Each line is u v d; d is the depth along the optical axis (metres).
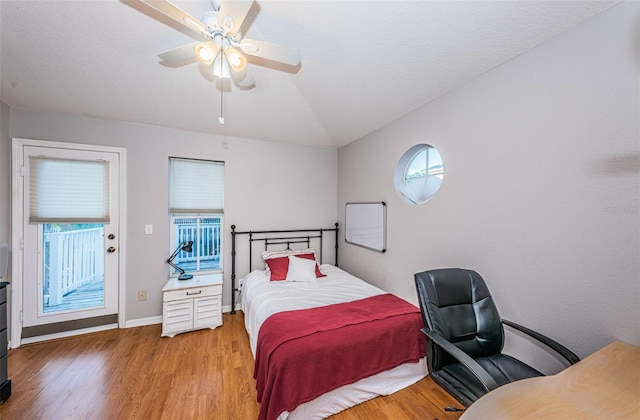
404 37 1.50
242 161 3.37
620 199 1.18
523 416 0.76
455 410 1.55
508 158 1.64
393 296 2.38
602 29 1.23
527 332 1.39
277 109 2.56
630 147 1.15
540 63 1.47
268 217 3.52
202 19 1.19
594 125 1.26
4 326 1.69
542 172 1.46
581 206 1.31
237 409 1.62
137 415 1.57
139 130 2.84
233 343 2.46
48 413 1.57
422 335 1.87
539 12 1.25
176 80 2.05
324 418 1.54
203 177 3.17
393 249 2.73
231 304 3.28
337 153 3.96
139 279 2.84
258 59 1.81
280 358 1.46
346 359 1.58
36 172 2.45
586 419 0.74
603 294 1.24
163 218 2.94
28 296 2.42
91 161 2.65
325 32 1.50
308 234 3.78
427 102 2.27
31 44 1.61
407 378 1.83
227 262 3.29
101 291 2.71
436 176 2.39
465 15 1.30
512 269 1.62
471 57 1.62
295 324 1.76
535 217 1.50
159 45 1.65
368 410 1.62
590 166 1.27
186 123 2.86
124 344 2.41
